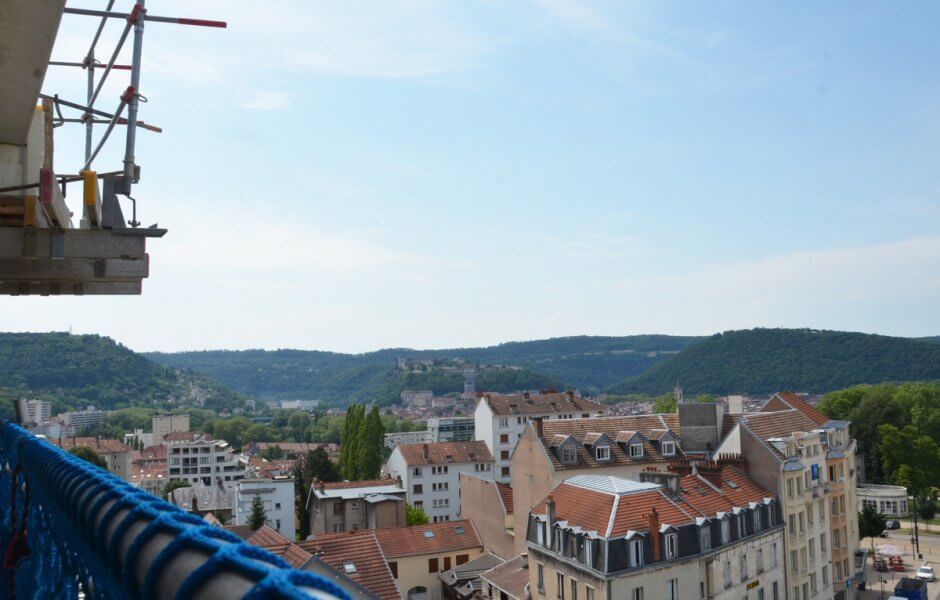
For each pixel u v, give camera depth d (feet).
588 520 113.50
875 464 322.75
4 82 20.26
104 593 7.45
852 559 163.94
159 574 5.43
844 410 347.77
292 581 4.17
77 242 23.09
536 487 166.81
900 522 284.20
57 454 12.69
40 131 24.75
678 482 121.49
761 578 128.77
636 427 177.78
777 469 140.26
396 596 96.32
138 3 23.99
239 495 270.26
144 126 27.61
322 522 226.99
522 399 326.85
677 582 110.63
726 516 122.21
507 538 181.27
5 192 23.43
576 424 176.35
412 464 289.94
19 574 15.75
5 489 18.84
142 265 24.39
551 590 119.03
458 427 510.99
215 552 5.07
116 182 23.63
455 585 173.58
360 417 318.24
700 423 170.09
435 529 195.31
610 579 103.81
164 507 6.90
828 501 156.25
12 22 17.47
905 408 336.08
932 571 205.46
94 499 8.56
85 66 28.99
